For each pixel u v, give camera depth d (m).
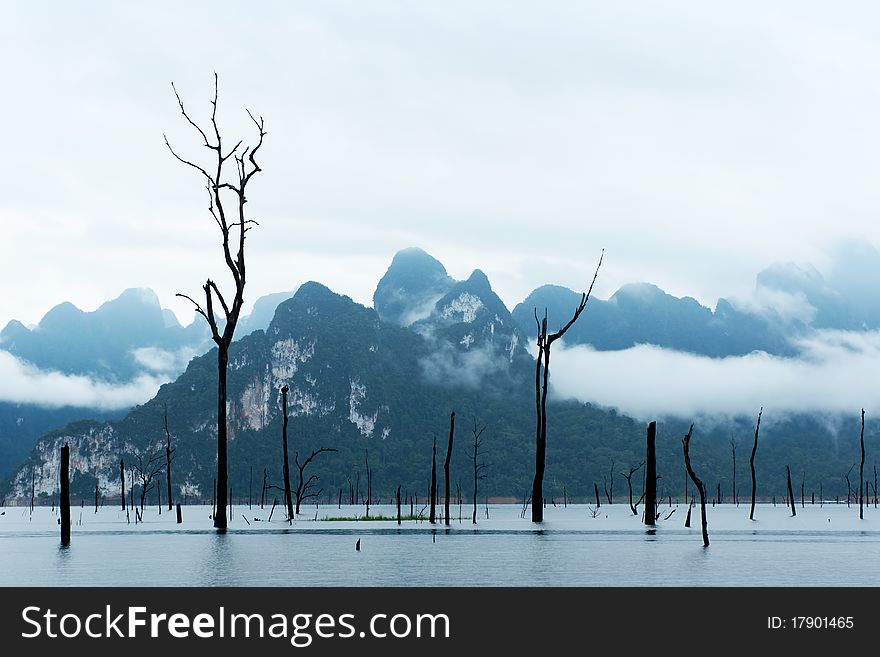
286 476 116.19
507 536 78.88
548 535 80.25
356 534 82.56
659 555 57.41
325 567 49.53
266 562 52.72
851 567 49.69
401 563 51.94
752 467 122.69
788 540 74.12
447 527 97.00
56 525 126.81
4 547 66.38
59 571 48.00
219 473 81.62
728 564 51.28
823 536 80.75
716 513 168.00
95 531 92.75
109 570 48.41
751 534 83.75
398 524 104.62
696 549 62.72
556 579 44.06
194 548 64.25
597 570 47.91
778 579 44.03
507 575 45.69
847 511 189.75
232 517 141.38
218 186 71.94
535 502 105.75
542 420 104.12
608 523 109.06
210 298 72.62
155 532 88.44
